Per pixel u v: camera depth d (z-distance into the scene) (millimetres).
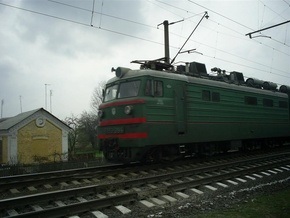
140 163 12695
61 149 32969
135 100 11172
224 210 7062
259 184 9930
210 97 14062
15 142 30109
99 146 12570
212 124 13961
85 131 57875
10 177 10156
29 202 7078
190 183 9031
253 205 7410
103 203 6965
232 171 11195
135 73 11773
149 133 11094
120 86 12133
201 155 14648
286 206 7285
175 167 12391
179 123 12266
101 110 12617
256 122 17203
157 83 11789
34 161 28844
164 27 20297
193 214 6793
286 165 13352
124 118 11422
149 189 8258
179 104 12414
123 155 11578
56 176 10531
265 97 18406
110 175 10594
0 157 31922
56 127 32938
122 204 7180
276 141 21234
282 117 20016
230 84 15742
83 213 6594
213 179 9852
